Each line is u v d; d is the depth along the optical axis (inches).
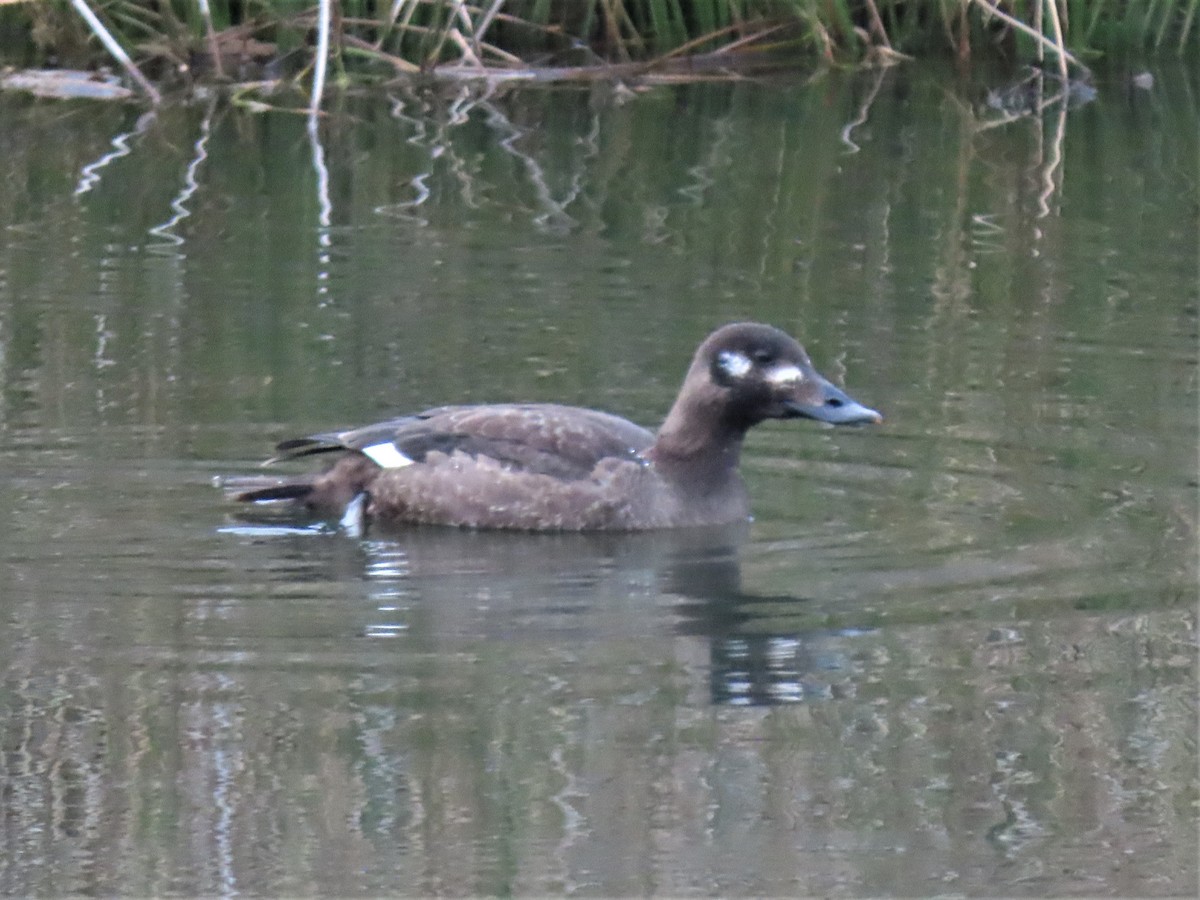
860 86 960.3
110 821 324.2
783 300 644.1
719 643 390.3
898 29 1000.9
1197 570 427.8
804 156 840.9
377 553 446.0
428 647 387.5
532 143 852.6
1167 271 677.3
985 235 723.4
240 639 389.7
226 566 432.5
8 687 366.0
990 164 830.5
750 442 523.8
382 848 316.8
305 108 898.7
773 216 746.8
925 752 347.9
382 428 481.1
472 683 370.6
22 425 518.9
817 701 365.1
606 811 327.9
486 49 959.0
